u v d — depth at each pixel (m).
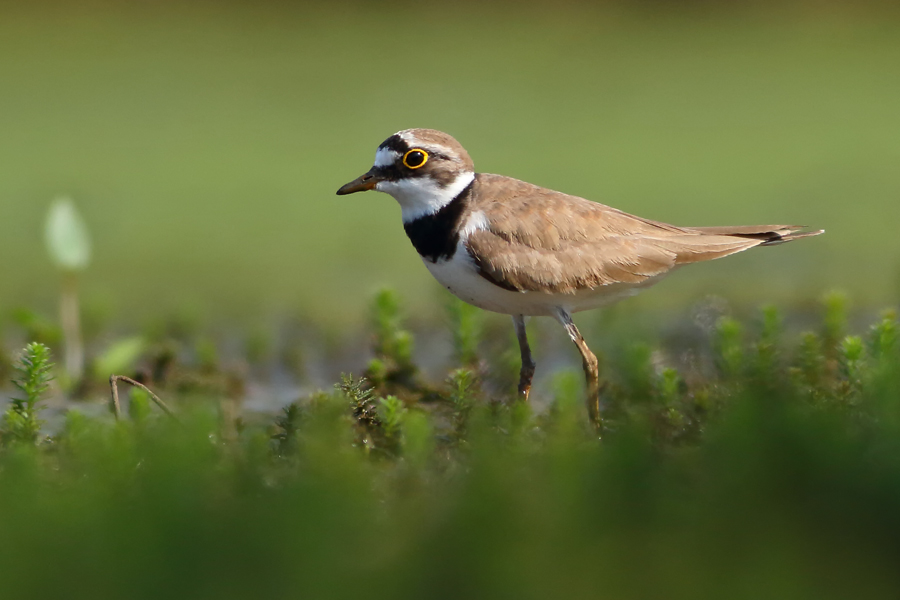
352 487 5.25
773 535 4.50
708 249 9.49
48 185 19.42
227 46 27.86
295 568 4.34
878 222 17.64
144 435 6.36
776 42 28.52
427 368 11.30
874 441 5.48
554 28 29.41
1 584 4.28
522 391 9.56
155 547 4.46
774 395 6.37
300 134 22.02
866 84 25.53
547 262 9.06
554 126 22.62
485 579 4.28
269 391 10.88
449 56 27.23
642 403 9.28
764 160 20.77
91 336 13.21
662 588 4.26
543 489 5.08
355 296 14.66
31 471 5.68
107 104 24.06
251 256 16.59
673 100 24.61
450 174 9.24
